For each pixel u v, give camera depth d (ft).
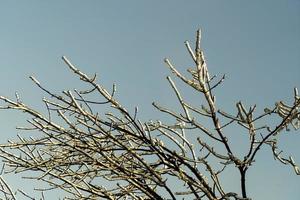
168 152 19.19
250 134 18.04
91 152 19.52
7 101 18.17
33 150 19.71
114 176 18.97
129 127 19.83
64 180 18.97
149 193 18.98
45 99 18.29
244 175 18.28
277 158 18.39
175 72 18.34
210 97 18.22
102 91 18.06
